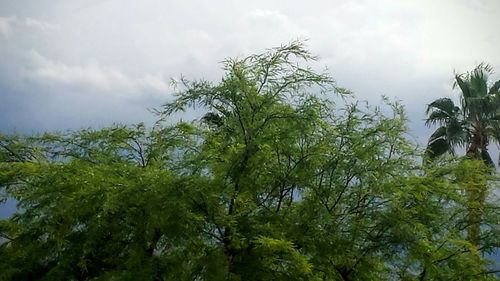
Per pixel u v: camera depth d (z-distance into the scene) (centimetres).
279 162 1384
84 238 1324
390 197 1358
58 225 1305
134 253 1207
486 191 1678
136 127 1520
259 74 1378
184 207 1151
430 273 1453
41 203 1322
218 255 1202
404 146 1485
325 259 1322
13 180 1441
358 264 1375
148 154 1509
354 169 1391
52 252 1364
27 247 1362
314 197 1372
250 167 1304
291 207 1394
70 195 1269
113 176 1273
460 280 1489
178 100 1391
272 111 1334
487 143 2805
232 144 1360
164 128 1489
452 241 1441
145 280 1179
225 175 1297
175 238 1185
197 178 1204
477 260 1559
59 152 1584
